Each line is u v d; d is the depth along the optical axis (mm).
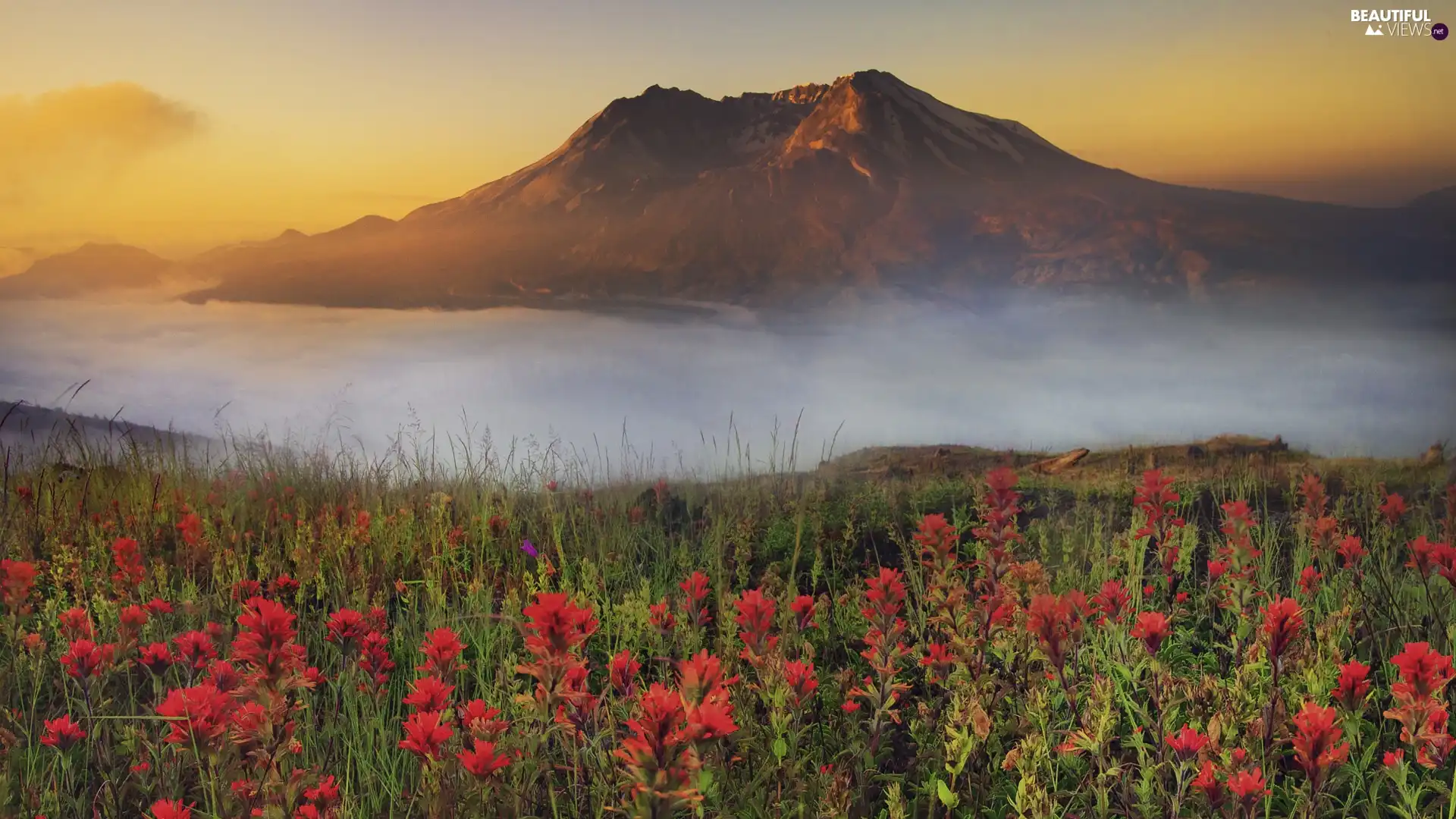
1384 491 6285
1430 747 2637
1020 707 3318
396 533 6270
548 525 6789
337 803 2633
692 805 2021
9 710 3830
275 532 6367
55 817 3049
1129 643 3814
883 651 3162
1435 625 4039
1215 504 6582
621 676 2932
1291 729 2916
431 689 2676
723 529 6477
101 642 4289
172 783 3061
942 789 2818
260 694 2439
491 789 2699
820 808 2789
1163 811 2889
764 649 3045
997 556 3539
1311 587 4133
